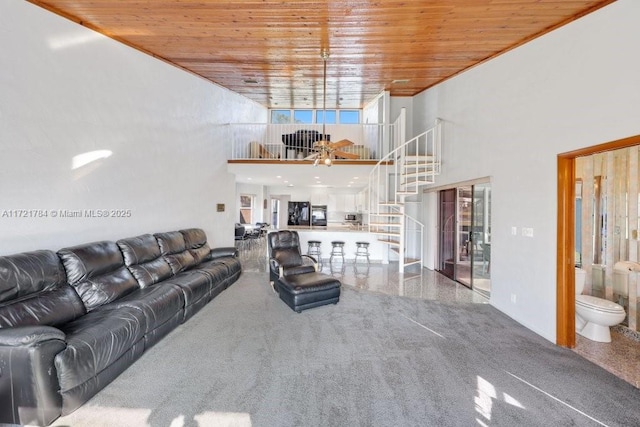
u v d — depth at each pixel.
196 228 5.61
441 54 4.40
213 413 1.97
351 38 4.11
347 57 4.75
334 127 9.09
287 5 3.37
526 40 3.56
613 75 2.55
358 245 7.50
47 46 3.17
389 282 5.41
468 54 4.30
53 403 1.88
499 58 4.03
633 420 1.96
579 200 4.30
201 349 2.84
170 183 5.14
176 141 5.27
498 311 3.96
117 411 1.99
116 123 4.05
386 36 4.00
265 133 8.93
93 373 2.11
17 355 1.82
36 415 1.85
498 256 4.03
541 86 3.30
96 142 3.75
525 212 3.53
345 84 6.27
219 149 6.63
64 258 2.94
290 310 3.91
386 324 3.49
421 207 7.10
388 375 2.43
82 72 3.56
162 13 3.50
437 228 6.43
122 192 4.16
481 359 2.71
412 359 2.69
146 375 2.40
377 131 7.23
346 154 5.00
